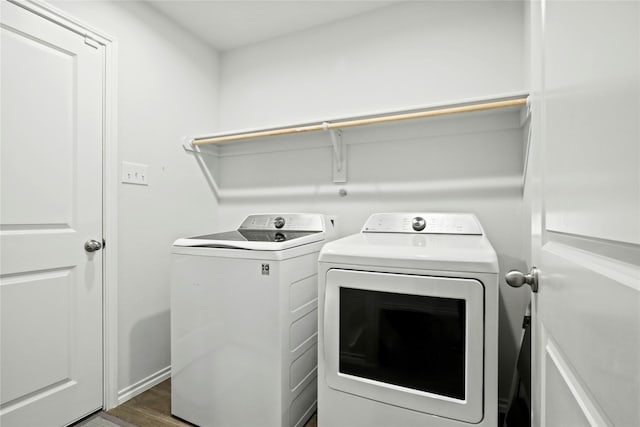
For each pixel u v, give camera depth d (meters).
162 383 2.05
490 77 1.83
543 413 0.79
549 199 0.73
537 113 0.89
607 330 0.42
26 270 1.44
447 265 1.09
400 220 1.83
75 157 1.62
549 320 0.72
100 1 1.74
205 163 2.50
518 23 1.76
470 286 1.05
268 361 1.42
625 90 0.38
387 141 2.08
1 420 1.36
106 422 1.63
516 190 1.77
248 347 1.46
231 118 2.62
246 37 2.44
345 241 1.41
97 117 1.72
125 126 1.87
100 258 1.73
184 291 1.62
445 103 1.67
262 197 2.48
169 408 1.76
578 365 0.53
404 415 1.15
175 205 2.22
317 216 2.03
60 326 1.56
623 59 0.38
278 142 2.40
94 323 1.70
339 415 1.26
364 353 1.22
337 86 2.24
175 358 1.65
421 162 2.00
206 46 2.52
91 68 1.69
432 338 1.12
